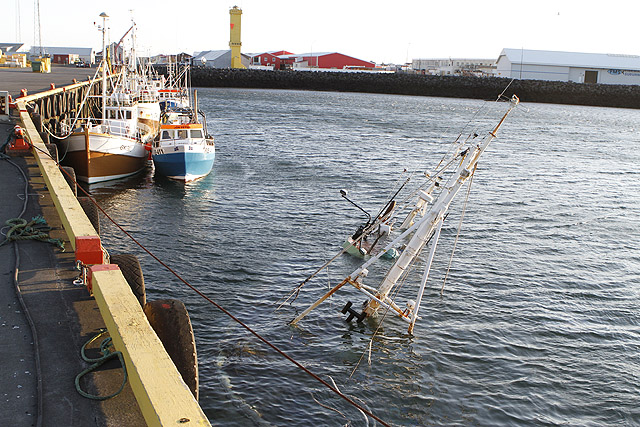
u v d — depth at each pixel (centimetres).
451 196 1227
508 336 1276
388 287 1284
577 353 1218
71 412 464
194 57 16100
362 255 1773
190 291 1432
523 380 1101
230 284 1500
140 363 452
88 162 2666
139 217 2167
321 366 1105
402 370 1111
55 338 573
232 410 945
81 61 11275
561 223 2347
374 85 12269
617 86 11488
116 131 2970
